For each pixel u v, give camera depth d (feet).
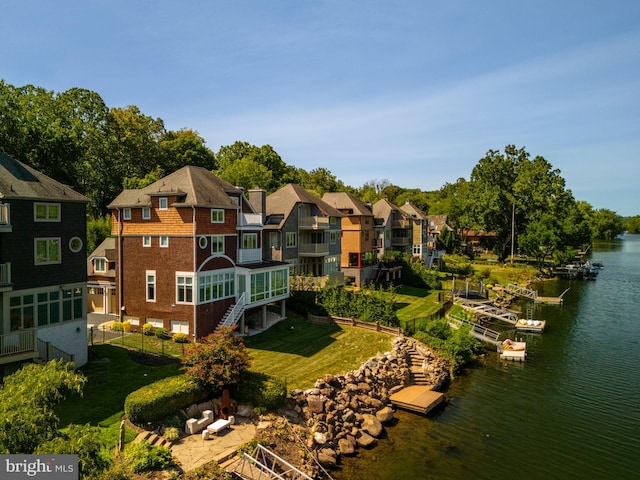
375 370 105.50
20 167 90.84
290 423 80.79
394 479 73.20
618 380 116.37
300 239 175.11
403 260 229.66
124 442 64.95
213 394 81.15
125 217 119.55
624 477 74.74
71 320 91.50
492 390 110.22
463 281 240.53
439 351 124.26
